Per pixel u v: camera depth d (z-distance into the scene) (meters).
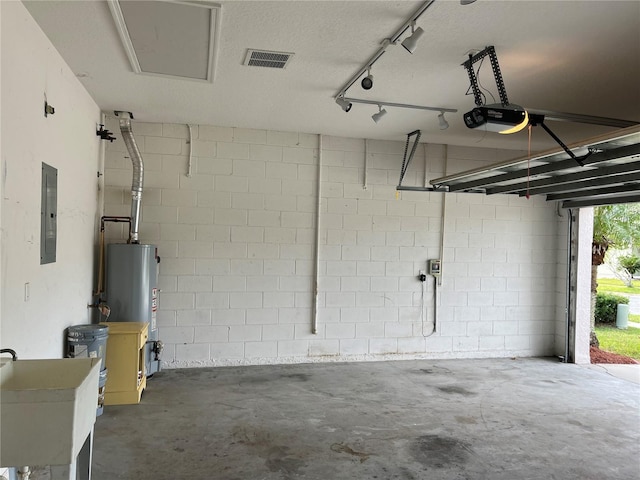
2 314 2.49
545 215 6.84
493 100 4.48
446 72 3.78
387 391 4.98
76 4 2.80
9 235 2.58
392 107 4.77
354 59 3.56
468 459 3.46
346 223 6.14
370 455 3.49
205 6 2.77
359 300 6.20
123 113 5.16
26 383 2.21
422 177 6.40
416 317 6.39
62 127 3.65
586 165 3.87
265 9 2.82
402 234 6.34
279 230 5.93
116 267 4.92
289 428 3.95
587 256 6.55
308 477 3.14
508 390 5.14
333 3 2.74
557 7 2.71
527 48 3.28
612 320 10.16
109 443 3.58
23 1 2.75
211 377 5.32
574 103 4.49
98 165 5.12
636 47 3.23
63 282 3.78
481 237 6.62
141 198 5.39
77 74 3.98
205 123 5.62
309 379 5.33
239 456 3.42
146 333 4.75
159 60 3.63
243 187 5.81
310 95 4.47
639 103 4.46
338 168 6.11
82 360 2.25
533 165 4.37
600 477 3.25
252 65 3.73
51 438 1.79
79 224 4.30
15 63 2.66
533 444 3.75
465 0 2.38
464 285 6.56
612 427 4.15
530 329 6.79
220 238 5.75
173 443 3.61
